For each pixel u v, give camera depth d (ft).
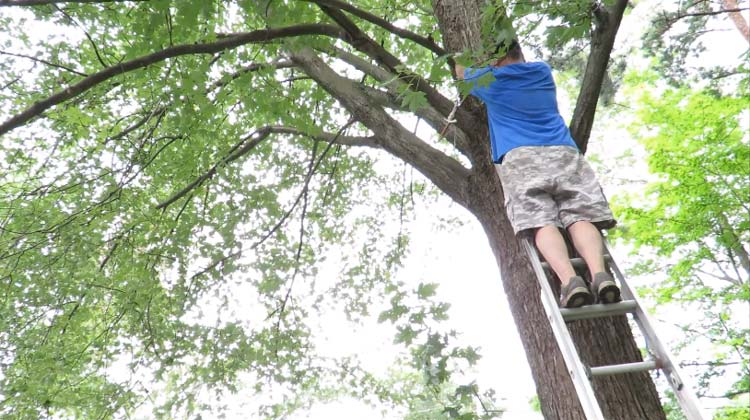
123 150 22.61
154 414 25.25
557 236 10.93
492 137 12.55
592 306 10.14
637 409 12.10
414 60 21.52
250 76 15.57
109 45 20.44
